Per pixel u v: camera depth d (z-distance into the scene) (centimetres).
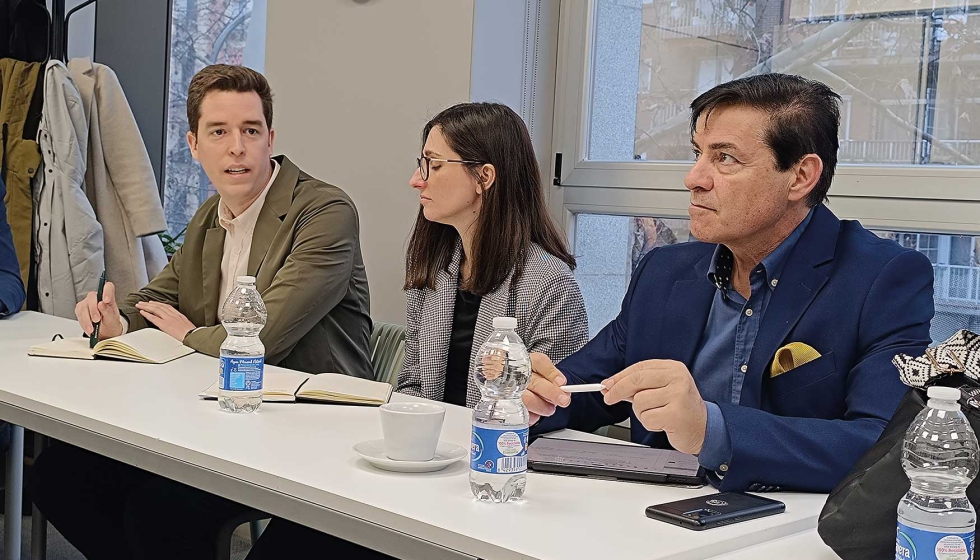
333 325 257
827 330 163
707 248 189
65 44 395
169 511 207
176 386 196
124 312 263
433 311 231
